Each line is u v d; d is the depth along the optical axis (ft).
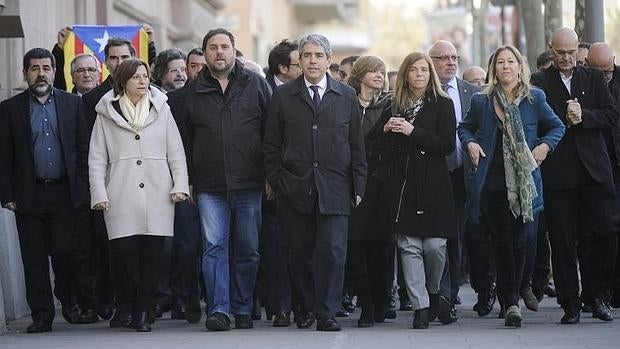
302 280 67.97
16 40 93.81
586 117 68.23
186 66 79.87
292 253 67.36
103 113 67.56
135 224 67.15
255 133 68.28
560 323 69.56
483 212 67.56
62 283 73.26
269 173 67.10
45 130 69.10
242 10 332.39
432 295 68.80
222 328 67.67
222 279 68.03
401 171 67.21
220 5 189.67
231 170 67.82
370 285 69.51
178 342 62.90
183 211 73.15
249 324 68.95
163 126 67.82
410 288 67.51
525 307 79.30
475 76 88.02
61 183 69.31
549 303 82.53
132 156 67.31
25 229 69.05
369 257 69.36
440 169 67.31
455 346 59.98
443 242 67.51
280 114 66.95
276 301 69.92
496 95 67.26
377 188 68.49
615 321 70.23
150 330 68.44
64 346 62.39
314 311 67.67
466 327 68.33
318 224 66.69
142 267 68.28
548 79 69.82
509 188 65.98
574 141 68.90
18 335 67.92
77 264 73.00
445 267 69.82
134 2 133.90
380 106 72.49
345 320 73.97
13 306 78.28
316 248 66.80
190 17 160.25
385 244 69.41
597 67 73.26
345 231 66.85
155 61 79.97
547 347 59.31
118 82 67.67
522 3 131.44
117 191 67.26
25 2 96.22
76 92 77.41
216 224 68.03
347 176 66.80
